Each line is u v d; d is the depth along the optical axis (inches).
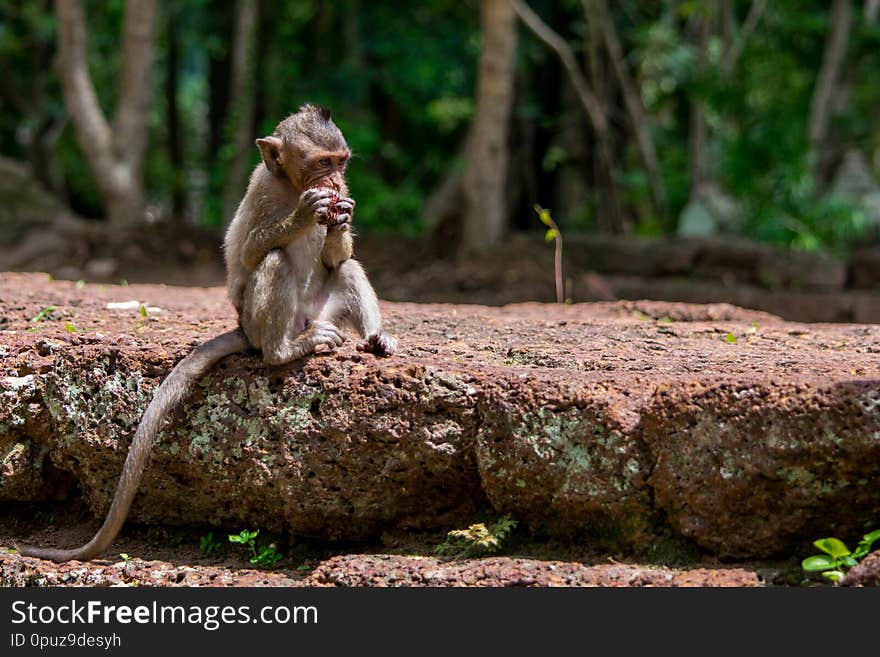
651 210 813.9
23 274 443.8
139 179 673.0
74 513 281.7
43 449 271.3
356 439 244.1
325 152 245.6
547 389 237.6
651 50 764.0
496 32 609.9
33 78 869.8
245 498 255.9
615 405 233.3
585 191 794.2
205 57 1034.1
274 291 245.3
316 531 254.4
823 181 826.2
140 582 246.7
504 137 630.5
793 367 250.1
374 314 264.8
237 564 258.5
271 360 247.9
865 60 883.4
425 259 649.0
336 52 941.8
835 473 220.2
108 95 906.1
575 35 786.2
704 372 248.7
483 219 628.4
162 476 260.2
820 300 586.2
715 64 776.9
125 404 259.1
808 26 813.2
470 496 251.4
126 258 644.1
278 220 247.8
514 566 232.7
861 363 253.3
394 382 244.7
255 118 880.3
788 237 717.9
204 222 863.1
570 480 235.5
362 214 820.6
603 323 331.0
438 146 978.7
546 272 610.5
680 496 229.5
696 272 628.7
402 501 250.1
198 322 311.9
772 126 727.7
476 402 241.6
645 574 226.2
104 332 287.9
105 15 891.4
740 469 224.2
